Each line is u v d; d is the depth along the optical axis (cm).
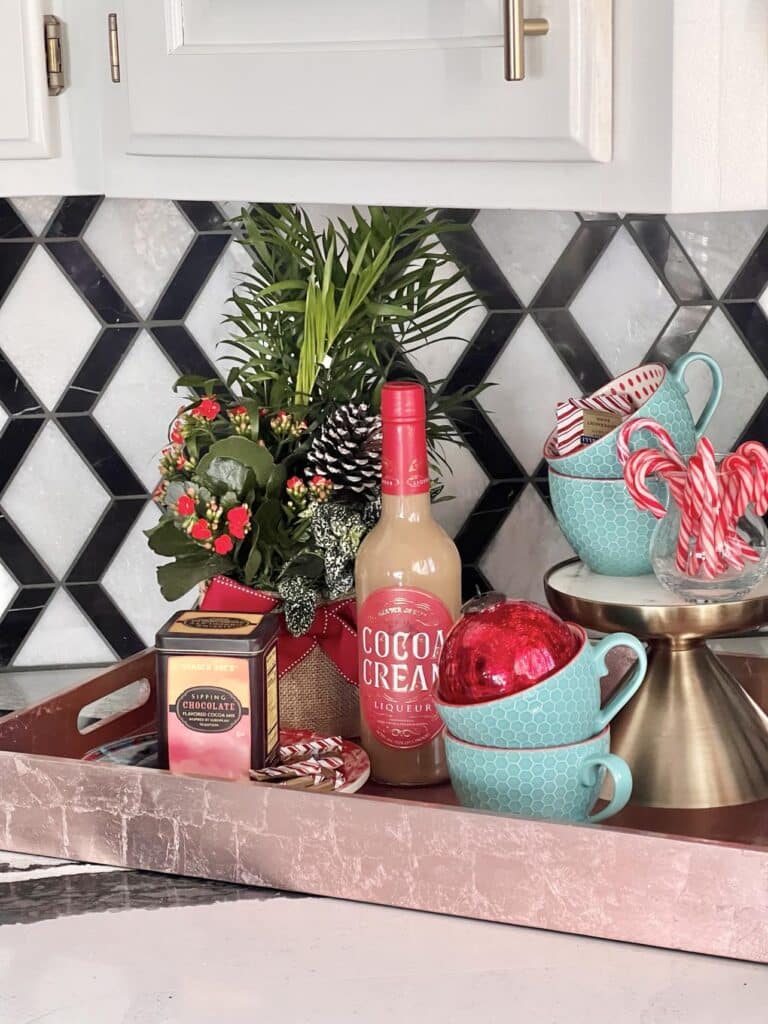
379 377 133
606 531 115
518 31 86
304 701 122
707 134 89
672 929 93
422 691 114
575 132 90
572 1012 86
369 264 132
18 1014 88
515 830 95
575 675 102
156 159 110
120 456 150
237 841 103
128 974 92
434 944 94
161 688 111
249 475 118
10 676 153
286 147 103
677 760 110
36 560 153
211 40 103
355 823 99
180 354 146
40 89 111
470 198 97
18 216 144
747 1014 86
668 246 135
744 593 109
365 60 97
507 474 142
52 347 147
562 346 139
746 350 137
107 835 106
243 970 92
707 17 87
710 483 104
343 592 118
